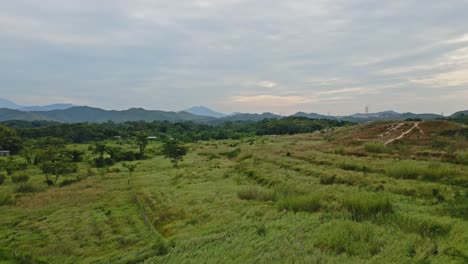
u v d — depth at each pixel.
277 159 37.19
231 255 10.91
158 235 16.56
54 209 26.50
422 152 32.06
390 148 39.28
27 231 21.03
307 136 86.44
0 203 29.62
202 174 34.62
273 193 20.05
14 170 50.31
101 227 20.14
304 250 10.29
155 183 34.03
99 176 44.16
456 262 8.33
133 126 160.38
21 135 111.81
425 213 12.62
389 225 11.61
